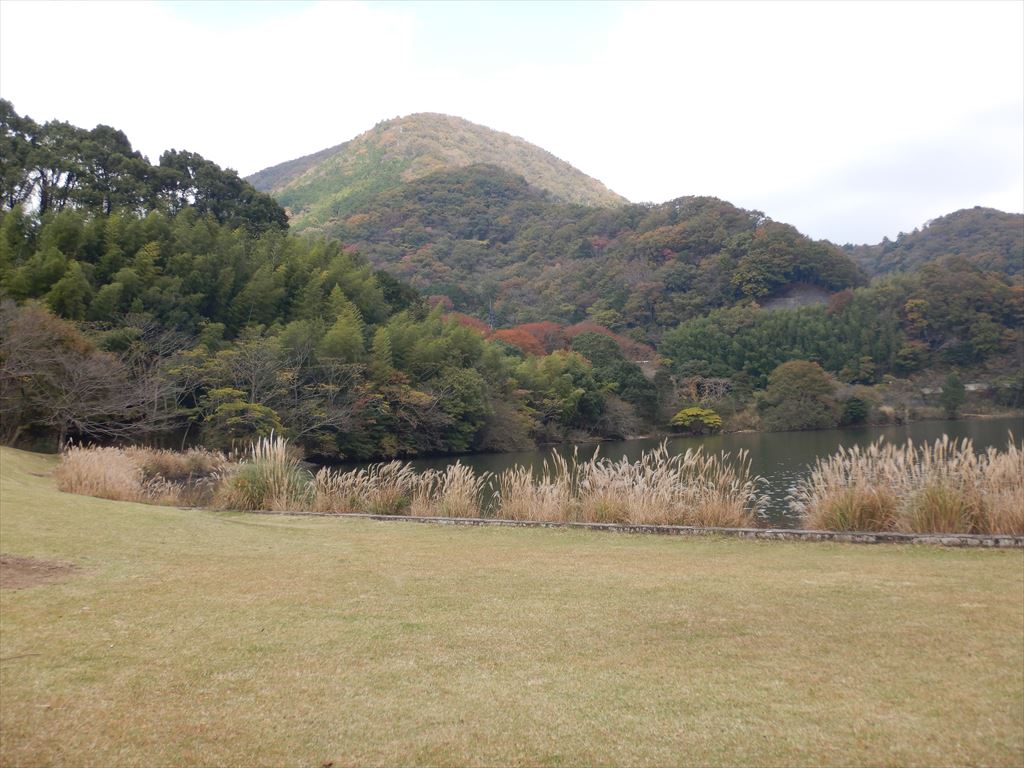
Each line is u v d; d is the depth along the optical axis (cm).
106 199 4438
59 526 860
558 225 11531
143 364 3028
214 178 5147
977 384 5959
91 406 2619
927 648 470
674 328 7394
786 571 732
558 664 434
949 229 9975
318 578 667
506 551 867
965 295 6391
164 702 362
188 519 1032
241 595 585
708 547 904
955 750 328
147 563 696
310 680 398
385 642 470
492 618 534
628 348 6925
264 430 3003
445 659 439
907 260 9781
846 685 404
